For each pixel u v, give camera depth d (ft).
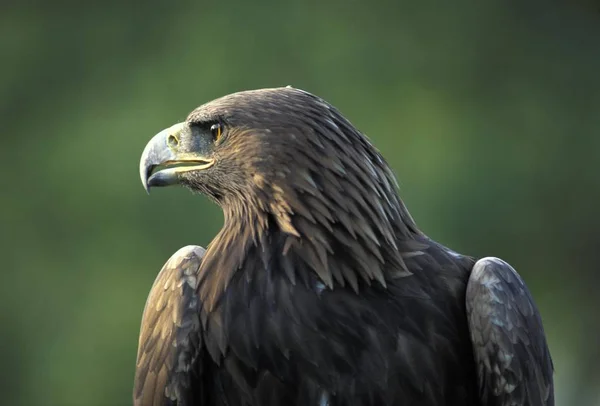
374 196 19.60
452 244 57.62
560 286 62.75
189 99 60.34
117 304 55.83
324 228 19.35
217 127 20.56
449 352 19.31
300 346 18.98
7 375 57.72
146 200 56.59
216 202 21.09
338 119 19.97
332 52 61.05
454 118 61.57
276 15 61.46
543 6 66.69
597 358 63.10
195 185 20.95
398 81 61.36
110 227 56.80
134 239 56.18
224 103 20.59
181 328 19.84
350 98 60.23
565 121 65.31
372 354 18.97
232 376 19.42
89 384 56.24
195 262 20.34
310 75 60.75
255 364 19.16
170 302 20.08
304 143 19.57
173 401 20.06
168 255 55.36
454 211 58.18
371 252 19.31
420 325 19.24
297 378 19.03
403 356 19.03
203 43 61.11
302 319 19.03
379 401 18.95
